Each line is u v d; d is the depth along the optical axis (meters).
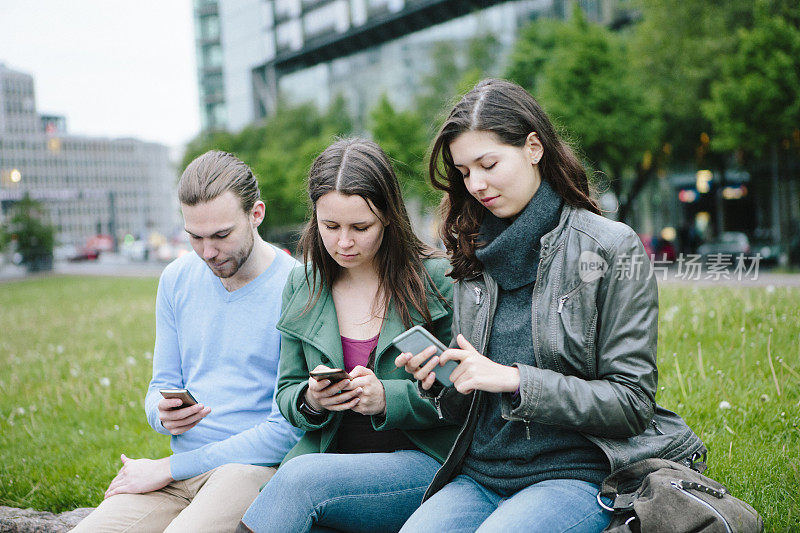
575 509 1.88
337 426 2.40
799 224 24.03
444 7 43.38
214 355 2.74
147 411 2.70
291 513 2.09
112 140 143.38
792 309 5.21
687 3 19.83
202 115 75.94
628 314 1.93
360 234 2.36
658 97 20.86
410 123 26.56
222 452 2.52
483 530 1.85
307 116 41.62
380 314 2.52
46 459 4.21
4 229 41.69
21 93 129.38
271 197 33.72
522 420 1.93
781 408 3.42
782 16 17.59
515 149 2.02
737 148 17.66
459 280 2.29
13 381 6.45
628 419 1.89
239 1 64.81
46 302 17.28
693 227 29.91
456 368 1.96
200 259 2.85
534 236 2.06
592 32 20.58
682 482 1.75
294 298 2.58
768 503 2.54
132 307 13.01
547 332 2.01
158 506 2.50
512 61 24.70
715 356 4.38
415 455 2.35
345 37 50.91
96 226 139.75
